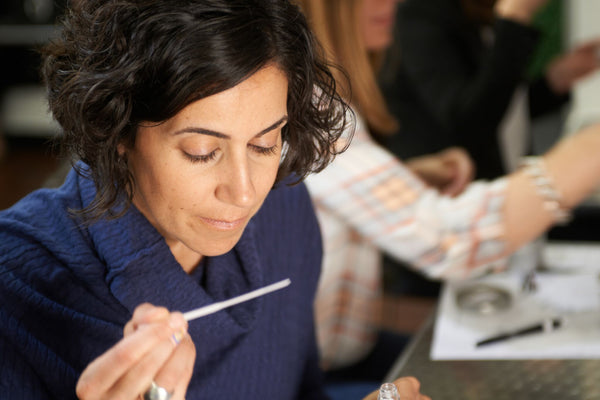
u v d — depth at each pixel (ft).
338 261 4.48
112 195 2.36
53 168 15.48
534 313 4.14
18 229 2.74
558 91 7.55
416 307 7.18
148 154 2.24
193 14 2.02
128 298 2.70
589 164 4.21
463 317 4.12
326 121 2.61
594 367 3.61
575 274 4.68
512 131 6.70
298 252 3.47
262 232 3.27
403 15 6.60
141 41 2.06
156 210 2.37
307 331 3.64
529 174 4.29
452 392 3.48
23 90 16.53
